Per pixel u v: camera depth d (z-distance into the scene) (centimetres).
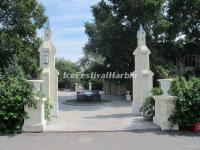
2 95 1055
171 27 3156
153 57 2911
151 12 2805
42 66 1508
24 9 2567
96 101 2756
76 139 969
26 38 2670
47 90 1470
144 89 1564
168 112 1114
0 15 2573
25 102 1059
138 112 1594
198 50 3406
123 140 954
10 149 851
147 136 1013
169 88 1143
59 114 1675
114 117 1494
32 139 968
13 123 1065
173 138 983
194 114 1092
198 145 895
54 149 849
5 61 2425
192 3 3164
